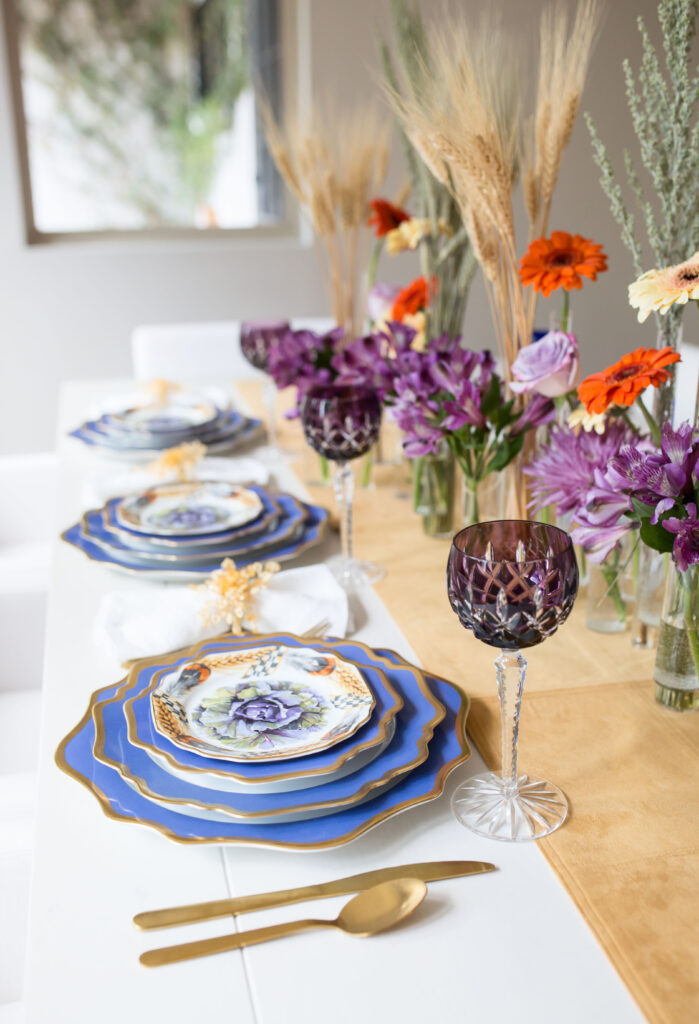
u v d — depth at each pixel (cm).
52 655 106
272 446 184
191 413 189
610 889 73
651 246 101
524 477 120
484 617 74
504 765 81
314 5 339
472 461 125
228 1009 63
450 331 157
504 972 66
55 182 409
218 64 407
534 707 97
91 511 140
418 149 120
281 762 79
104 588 124
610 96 149
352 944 69
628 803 82
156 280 359
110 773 82
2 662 155
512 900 72
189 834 74
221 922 70
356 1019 63
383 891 72
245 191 419
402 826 80
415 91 116
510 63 117
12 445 366
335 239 186
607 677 103
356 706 87
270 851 77
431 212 150
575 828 79
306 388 153
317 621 109
